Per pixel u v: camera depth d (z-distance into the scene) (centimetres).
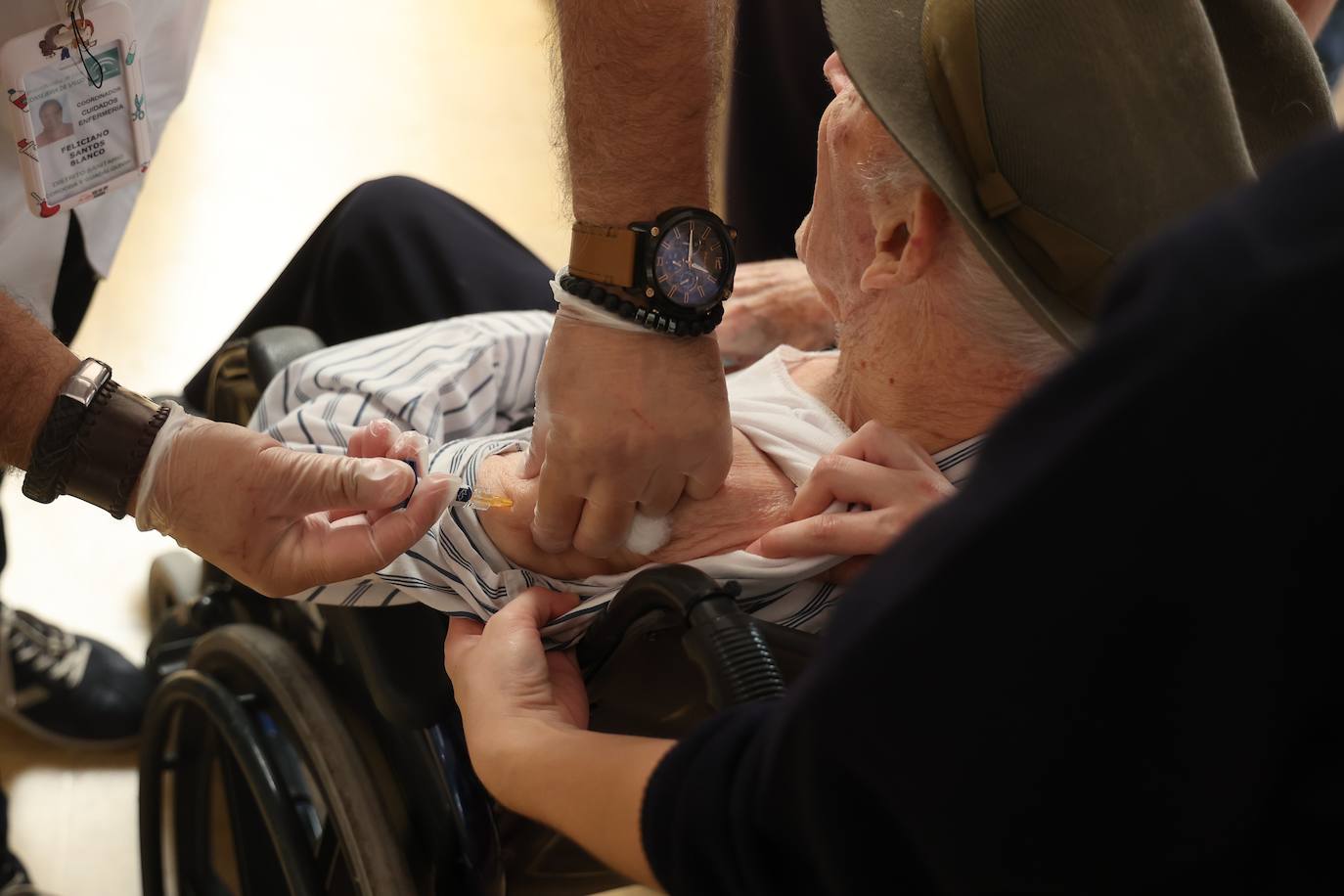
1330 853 37
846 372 92
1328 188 34
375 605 88
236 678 105
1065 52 65
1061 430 37
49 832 154
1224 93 65
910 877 43
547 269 138
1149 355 35
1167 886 40
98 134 106
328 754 93
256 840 116
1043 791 39
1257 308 33
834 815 42
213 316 225
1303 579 34
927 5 71
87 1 100
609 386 79
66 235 126
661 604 70
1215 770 37
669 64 75
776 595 84
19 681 156
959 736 39
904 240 80
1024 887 41
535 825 92
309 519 81
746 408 95
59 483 79
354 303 130
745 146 146
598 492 81
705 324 79
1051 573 36
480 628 84
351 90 286
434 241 131
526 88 295
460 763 91
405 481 78
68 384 77
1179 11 65
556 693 77
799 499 83
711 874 49
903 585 39
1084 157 66
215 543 80
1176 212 65
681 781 50
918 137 68
